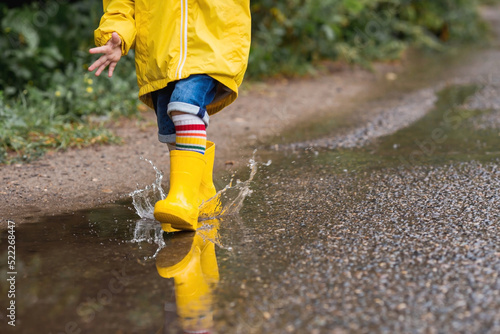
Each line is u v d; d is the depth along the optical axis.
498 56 8.51
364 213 2.49
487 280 1.80
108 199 2.85
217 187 2.99
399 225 2.32
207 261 2.05
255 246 2.17
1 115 3.97
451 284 1.79
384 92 6.03
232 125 4.58
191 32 2.27
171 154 2.34
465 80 6.59
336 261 2.00
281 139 4.11
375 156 3.56
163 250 2.18
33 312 1.70
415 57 8.97
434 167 3.21
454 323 1.56
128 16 2.37
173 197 2.27
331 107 5.28
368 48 8.34
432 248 2.07
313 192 2.84
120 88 4.88
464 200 2.60
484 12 16.59
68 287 1.87
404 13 10.16
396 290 1.76
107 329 1.60
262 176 3.18
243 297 1.76
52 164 3.45
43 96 4.82
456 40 11.04
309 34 7.26
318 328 1.56
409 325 1.56
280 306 1.69
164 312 1.69
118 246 2.22
